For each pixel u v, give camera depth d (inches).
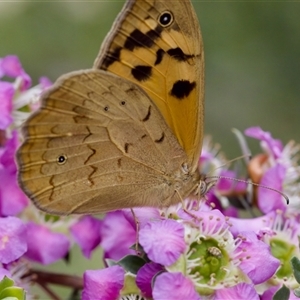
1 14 25.4
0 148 14.7
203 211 13.7
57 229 14.5
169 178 13.9
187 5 13.6
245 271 13.5
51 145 13.6
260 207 14.3
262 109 23.0
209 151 15.3
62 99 13.5
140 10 13.6
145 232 13.4
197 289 13.4
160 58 13.7
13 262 14.2
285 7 23.3
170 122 13.8
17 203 14.4
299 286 13.6
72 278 14.5
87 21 25.4
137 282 13.4
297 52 23.1
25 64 24.2
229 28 23.4
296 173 14.8
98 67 13.7
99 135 13.7
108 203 13.9
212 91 23.1
